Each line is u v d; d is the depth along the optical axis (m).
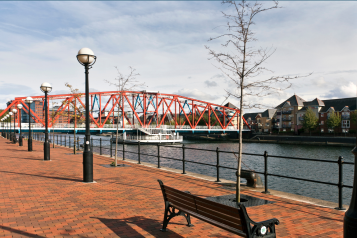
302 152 49.12
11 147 26.66
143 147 59.97
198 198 4.15
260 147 62.41
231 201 6.95
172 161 33.84
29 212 6.05
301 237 4.64
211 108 95.56
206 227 5.16
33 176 10.78
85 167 9.57
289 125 92.94
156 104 84.69
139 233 4.82
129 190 8.32
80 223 5.33
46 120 16.17
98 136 106.25
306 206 6.55
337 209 6.32
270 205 6.64
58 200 7.13
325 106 82.06
